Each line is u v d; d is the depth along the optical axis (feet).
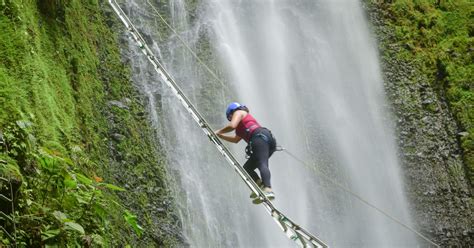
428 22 103.81
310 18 104.88
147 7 91.81
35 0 55.57
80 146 52.60
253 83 95.50
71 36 63.36
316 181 89.40
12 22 47.39
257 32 100.58
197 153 80.69
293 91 97.35
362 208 88.89
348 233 86.69
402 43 101.81
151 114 78.18
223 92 91.20
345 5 106.11
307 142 92.94
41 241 33.32
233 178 80.94
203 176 79.10
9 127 36.63
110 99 71.10
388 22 104.42
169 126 79.66
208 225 75.05
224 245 75.46
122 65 78.38
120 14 52.39
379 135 94.02
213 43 95.61
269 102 94.99
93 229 38.29
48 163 37.06
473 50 99.19
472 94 94.27
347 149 93.66
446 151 90.33
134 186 65.72
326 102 97.60
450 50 99.71
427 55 100.17
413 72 98.63
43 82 47.98
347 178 91.04
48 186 36.83
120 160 65.72
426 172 89.25
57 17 60.70
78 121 57.16
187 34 93.76
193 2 97.96
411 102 95.61
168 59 88.79
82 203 38.27
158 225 65.87
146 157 71.46
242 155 83.35
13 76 44.34
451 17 104.17
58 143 45.27
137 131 72.74
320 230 85.66
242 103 92.43
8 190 32.45
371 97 97.71
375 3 106.22
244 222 78.79
